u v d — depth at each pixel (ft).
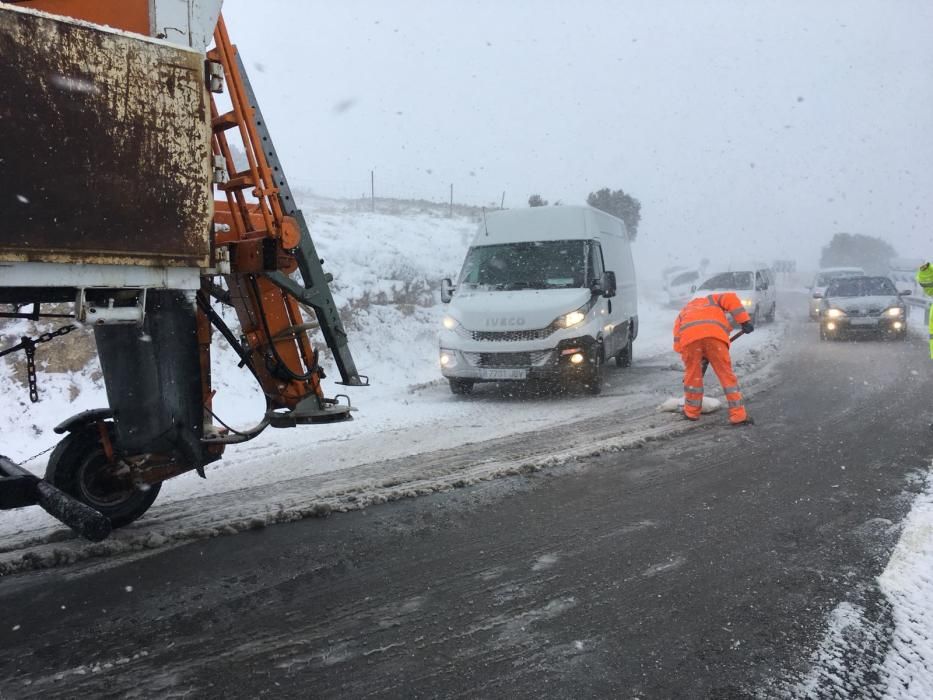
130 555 13.87
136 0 11.51
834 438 23.09
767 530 14.83
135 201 10.91
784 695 8.93
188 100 11.55
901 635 10.41
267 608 11.51
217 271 12.37
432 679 9.38
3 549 14.10
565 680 9.30
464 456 21.66
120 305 11.48
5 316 12.35
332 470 20.34
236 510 16.51
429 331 48.80
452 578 12.64
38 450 24.86
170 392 13.17
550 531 14.98
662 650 10.05
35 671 9.64
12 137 9.56
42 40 9.79
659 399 31.48
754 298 68.49
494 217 36.76
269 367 16.02
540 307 31.17
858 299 56.24
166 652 10.14
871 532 14.57
